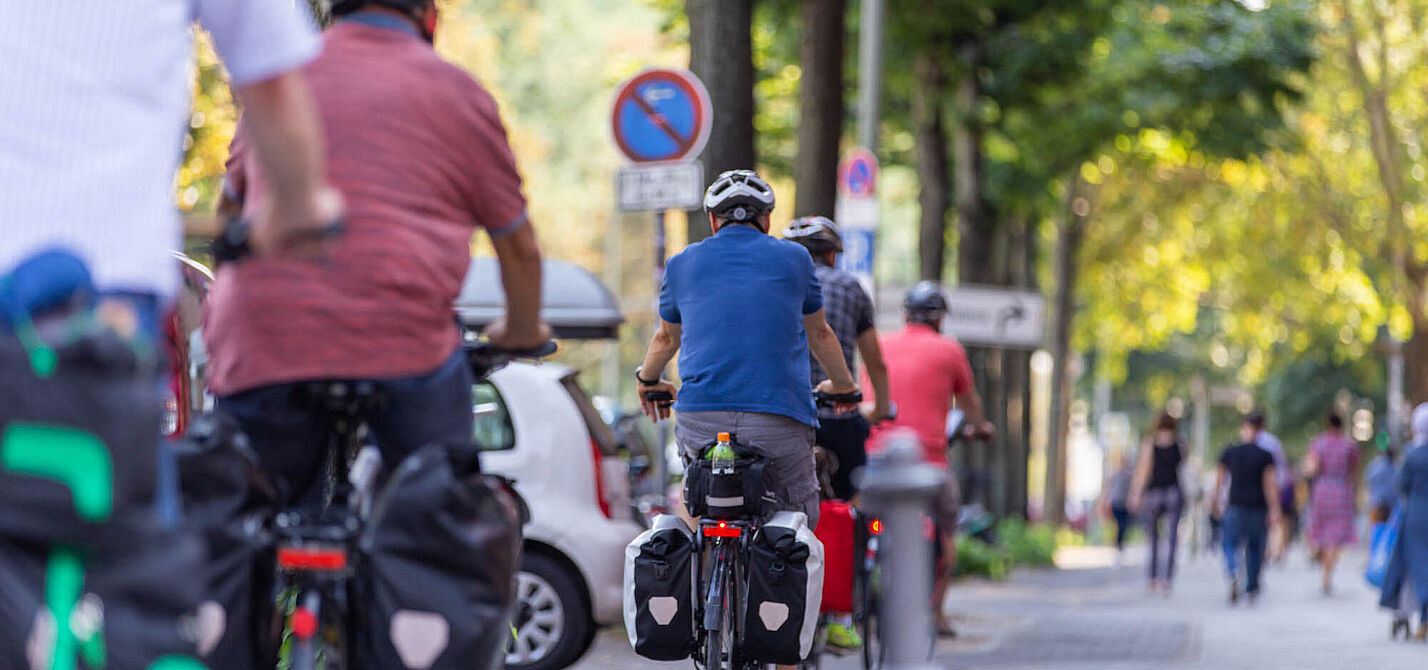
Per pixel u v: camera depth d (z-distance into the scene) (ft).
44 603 22.03
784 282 60.29
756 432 59.47
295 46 25.00
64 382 21.97
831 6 130.11
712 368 59.57
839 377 63.77
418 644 32.01
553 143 497.46
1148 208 358.23
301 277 33.19
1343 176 361.51
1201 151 228.43
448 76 35.12
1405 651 117.19
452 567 32.40
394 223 33.60
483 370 39.42
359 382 33.40
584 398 92.27
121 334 22.70
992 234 226.17
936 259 212.02
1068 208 323.98
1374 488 181.88
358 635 32.83
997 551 204.95
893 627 35.24
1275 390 588.09
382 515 32.48
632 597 60.39
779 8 181.98
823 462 75.05
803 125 130.72
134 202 23.07
